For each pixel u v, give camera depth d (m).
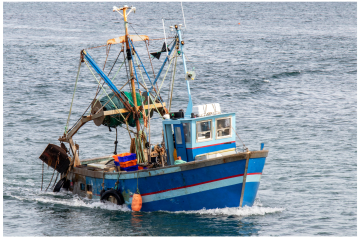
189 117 95.31
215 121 96.00
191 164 88.62
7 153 141.88
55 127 175.38
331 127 167.75
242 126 171.25
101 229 85.81
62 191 112.25
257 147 144.00
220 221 88.06
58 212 96.75
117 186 97.69
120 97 107.06
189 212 92.62
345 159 130.00
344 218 90.56
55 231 85.69
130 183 95.38
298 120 179.62
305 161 129.25
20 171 126.44
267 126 170.50
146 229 85.00
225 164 88.44
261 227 85.62
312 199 101.62
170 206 93.12
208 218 89.50
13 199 105.56
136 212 94.69
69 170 110.19
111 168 103.75
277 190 108.19
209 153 95.81
